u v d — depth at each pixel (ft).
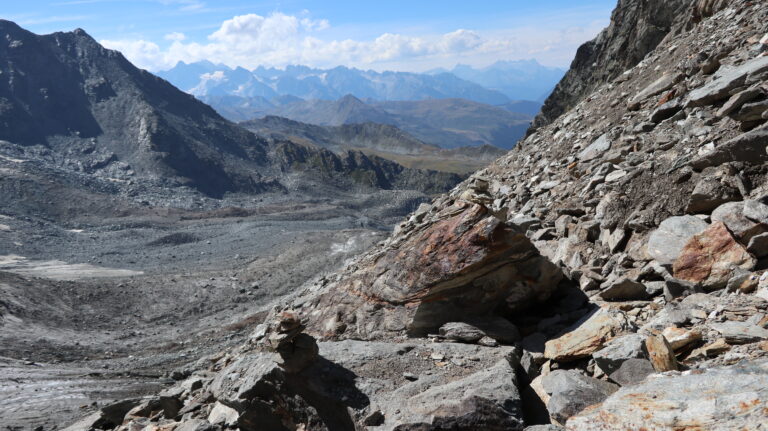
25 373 130.52
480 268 37.68
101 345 194.80
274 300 265.95
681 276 34.24
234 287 288.10
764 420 16.44
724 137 44.86
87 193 621.72
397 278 41.70
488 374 28.86
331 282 75.66
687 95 60.49
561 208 55.98
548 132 97.40
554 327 35.65
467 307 38.50
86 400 91.40
